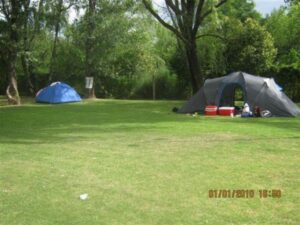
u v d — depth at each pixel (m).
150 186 8.20
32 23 31.98
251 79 21.78
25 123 18.30
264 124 17.69
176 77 38.53
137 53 37.53
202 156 10.91
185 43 28.61
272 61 33.47
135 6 33.97
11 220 6.52
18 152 11.56
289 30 39.94
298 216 6.62
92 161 10.36
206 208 6.98
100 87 38.78
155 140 13.50
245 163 10.06
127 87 39.12
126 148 12.11
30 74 40.00
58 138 14.06
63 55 38.06
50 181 8.60
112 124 17.77
